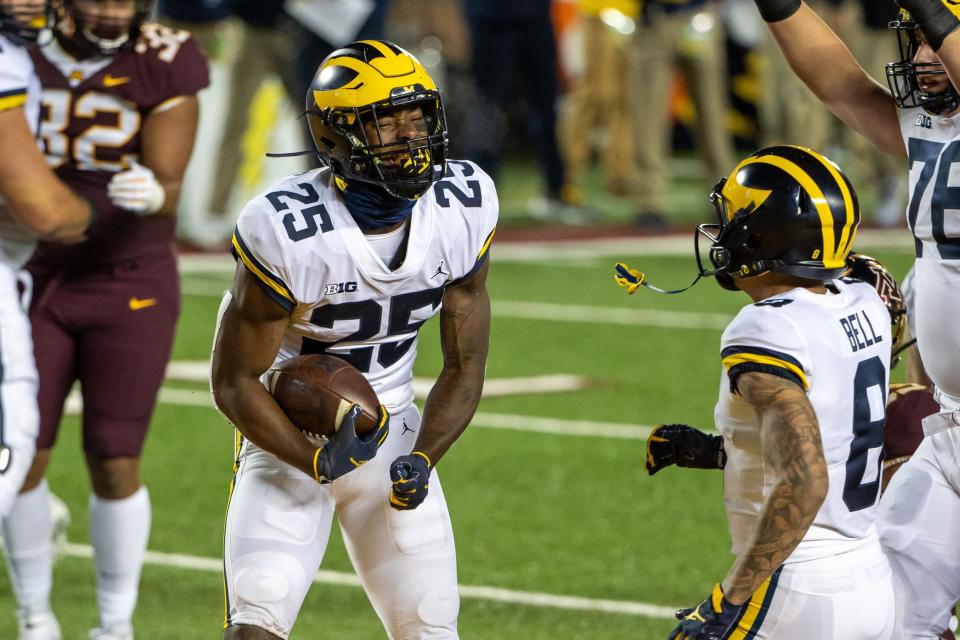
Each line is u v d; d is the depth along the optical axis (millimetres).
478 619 16094
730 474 11094
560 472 21625
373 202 11188
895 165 42250
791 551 9922
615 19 44000
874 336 10891
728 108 56469
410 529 11758
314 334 11641
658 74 40844
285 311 11242
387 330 11727
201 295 33438
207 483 21062
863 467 10734
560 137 44781
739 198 10891
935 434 12359
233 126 38844
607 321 31672
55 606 16500
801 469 9875
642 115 41312
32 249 12977
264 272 11062
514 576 17453
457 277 11766
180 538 18750
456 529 19125
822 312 10648
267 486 11703
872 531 10977
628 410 24906
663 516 19734
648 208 42281
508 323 31359
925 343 12445
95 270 14703
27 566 14750
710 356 28688
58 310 14688
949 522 12164
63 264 14617
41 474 14750
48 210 12438
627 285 11547
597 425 24047
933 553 12141
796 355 10344
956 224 11969
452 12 47531
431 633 11859
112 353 14805
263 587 11312
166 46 14867
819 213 10672
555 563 17906
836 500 10625
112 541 14898
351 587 17219
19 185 12305
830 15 43375
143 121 14875
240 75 38500
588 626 15930
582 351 29016
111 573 14984
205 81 15055
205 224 39406
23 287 13922
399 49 11250
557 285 35250
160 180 14906
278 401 11406
